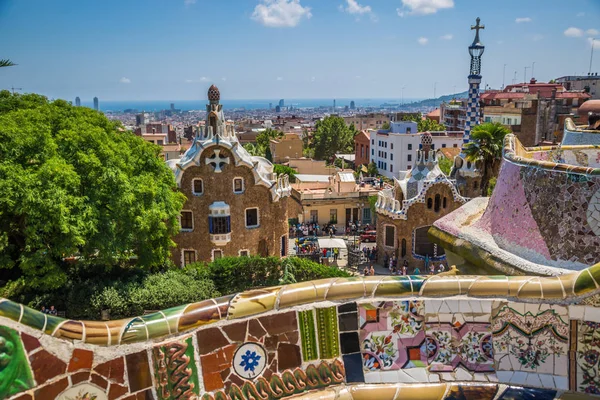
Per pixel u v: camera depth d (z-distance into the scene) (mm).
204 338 5457
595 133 18344
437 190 43875
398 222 44625
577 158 14172
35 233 25422
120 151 30609
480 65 53469
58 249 25938
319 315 5836
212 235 38875
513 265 9141
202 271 32844
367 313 5941
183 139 122188
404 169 94312
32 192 24688
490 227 10852
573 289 5824
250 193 39812
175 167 38906
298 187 63062
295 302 5789
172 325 5344
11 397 4711
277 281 33844
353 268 45469
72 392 4949
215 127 39219
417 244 44844
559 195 8883
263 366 5629
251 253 40312
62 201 25250
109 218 27875
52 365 4875
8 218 27594
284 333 5727
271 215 41125
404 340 5984
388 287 5996
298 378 5707
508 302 6000
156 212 30016
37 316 4863
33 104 36906
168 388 5277
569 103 93625
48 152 27062
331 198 58062
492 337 6000
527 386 5801
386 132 98125
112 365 5109
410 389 5770
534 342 5934
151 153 33969
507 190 10383
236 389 5500
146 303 28453
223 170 38688
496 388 5777
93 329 5098
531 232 9422
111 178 27844
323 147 124562
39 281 26438
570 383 5781
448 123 135625
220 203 38719
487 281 6082
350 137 128750
